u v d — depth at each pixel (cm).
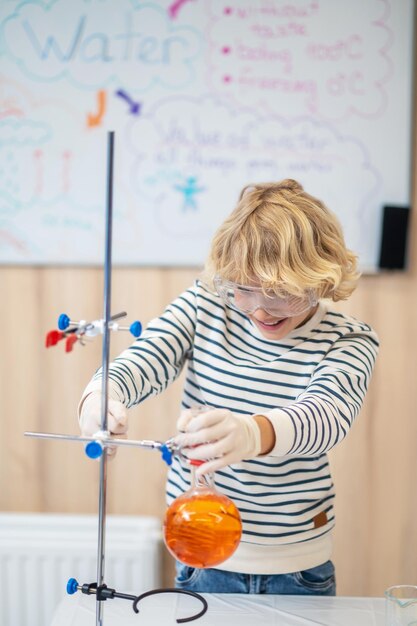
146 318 187
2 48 181
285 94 179
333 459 190
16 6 179
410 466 189
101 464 92
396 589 107
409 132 178
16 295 190
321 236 113
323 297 117
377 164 180
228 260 111
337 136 179
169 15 178
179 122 181
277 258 106
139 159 183
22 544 185
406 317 185
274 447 94
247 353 124
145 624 110
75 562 185
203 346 126
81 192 184
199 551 87
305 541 125
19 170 184
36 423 193
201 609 115
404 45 176
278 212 110
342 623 111
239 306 112
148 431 191
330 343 121
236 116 180
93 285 189
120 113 181
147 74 180
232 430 88
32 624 187
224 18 177
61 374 191
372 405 188
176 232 184
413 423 188
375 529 191
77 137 183
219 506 89
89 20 179
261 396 121
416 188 182
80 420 102
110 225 90
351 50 177
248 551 124
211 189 183
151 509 194
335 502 191
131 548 183
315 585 126
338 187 181
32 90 182
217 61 179
